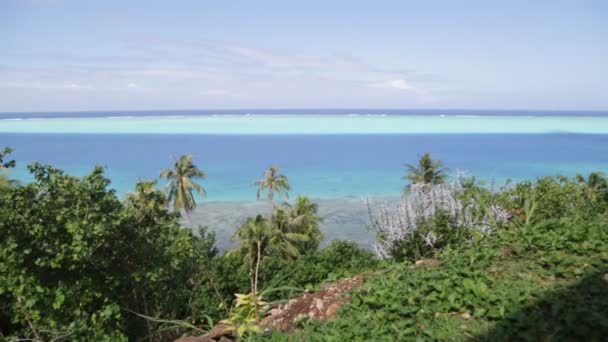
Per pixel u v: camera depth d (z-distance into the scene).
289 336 4.25
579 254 5.27
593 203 8.77
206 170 193.62
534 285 4.51
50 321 9.38
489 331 3.82
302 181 164.75
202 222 98.50
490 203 7.73
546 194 8.58
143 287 10.91
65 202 10.23
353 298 4.86
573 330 3.56
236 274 17.11
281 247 42.00
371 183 158.62
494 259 5.41
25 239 9.57
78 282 9.76
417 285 4.86
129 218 10.48
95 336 9.38
